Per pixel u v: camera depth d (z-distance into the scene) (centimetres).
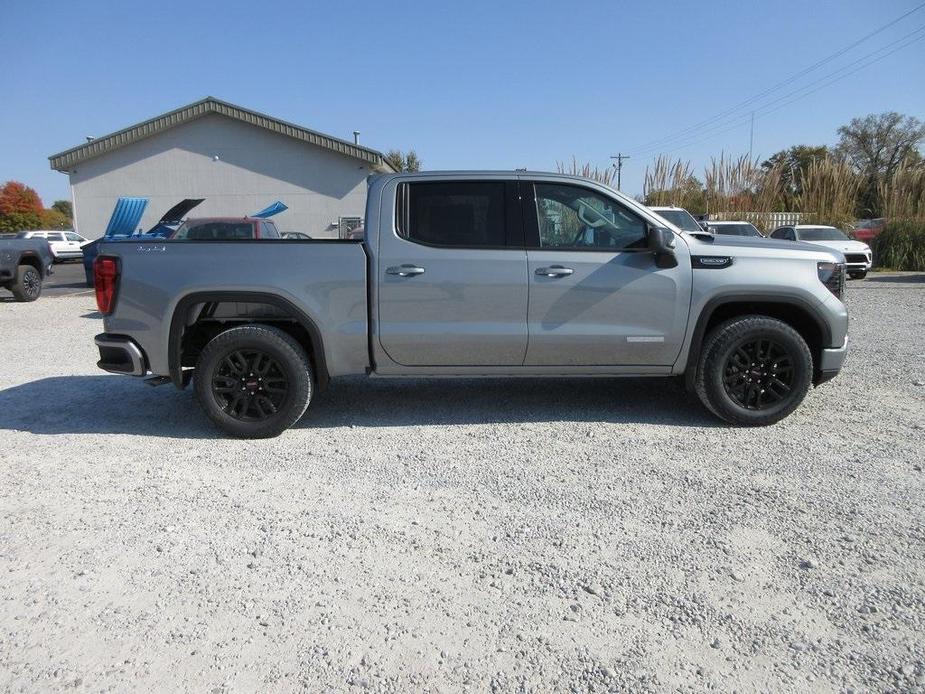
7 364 798
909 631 267
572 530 354
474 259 505
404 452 477
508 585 303
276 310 525
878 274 2139
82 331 1068
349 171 2656
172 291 502
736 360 519
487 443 494
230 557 329
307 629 272
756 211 2192
